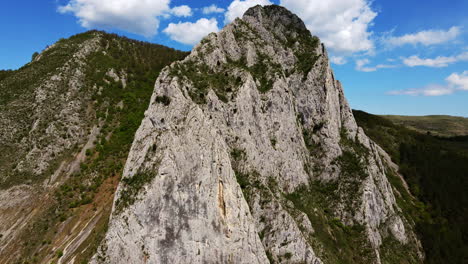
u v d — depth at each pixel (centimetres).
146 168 4769
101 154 7350
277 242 4997
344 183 6688
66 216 5859
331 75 8244
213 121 5412
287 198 5866
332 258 5225
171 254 4306
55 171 6944
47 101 8362
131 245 4322
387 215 6856
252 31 8062
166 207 4459
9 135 7606
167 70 5591
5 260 5159
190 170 4647
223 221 4544
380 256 5897
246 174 5472
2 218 5962
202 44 6688
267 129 6322
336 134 7600
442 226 8188
